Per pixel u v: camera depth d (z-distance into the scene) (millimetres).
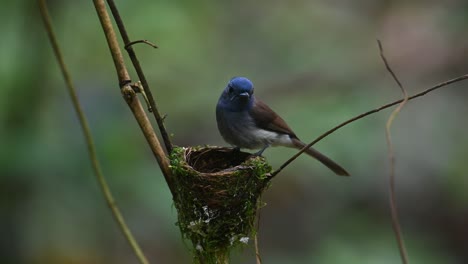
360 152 12031
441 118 13188
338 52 14625
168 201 9828
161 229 10359
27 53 10438
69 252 9734
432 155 12820
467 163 12852
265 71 14391
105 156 9625
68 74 4996
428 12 14625
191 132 13070
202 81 13352
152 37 12711
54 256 9656
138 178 9758
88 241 9789
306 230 13727
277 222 13766
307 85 13859
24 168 9023
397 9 15016
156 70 12938
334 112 12367
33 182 9078
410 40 14398
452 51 14023
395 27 14711
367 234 13148
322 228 13641
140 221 10172
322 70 14148
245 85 9852
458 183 12922
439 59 14000
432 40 14266
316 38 14969
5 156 9039
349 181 13461
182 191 6348
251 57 14555
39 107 9938
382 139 12391
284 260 13234
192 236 6441
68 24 12211
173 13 12836
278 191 13938
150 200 9727
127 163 9773
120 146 9797
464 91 13672
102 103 10547
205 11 13836
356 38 14930
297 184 13750
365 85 13648
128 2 12617
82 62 12117
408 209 14055
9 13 10797
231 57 14367
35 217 9305
